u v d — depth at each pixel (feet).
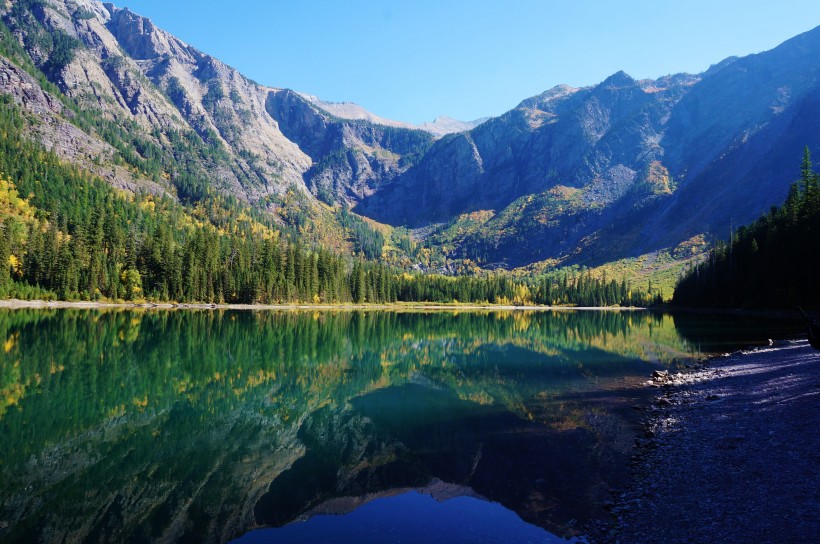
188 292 427.74
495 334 266.16
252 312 391.65
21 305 331.98
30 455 62.90
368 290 614.75
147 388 105.09
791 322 274.57
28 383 102.94
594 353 176.35
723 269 429.38
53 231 379.55
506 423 82.64
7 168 565.53
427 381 123.85
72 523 45.57
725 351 162.30
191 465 62.49
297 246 525.75
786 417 68.69
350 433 78.18
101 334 191.72
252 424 82.12
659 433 70.74
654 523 42.14
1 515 46.57
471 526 45.39
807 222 298.97
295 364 147.54
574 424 80.02
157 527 45.39
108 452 65.62
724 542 36.42
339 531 44.78
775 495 43.60
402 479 58.75
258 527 45.80
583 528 43.62
